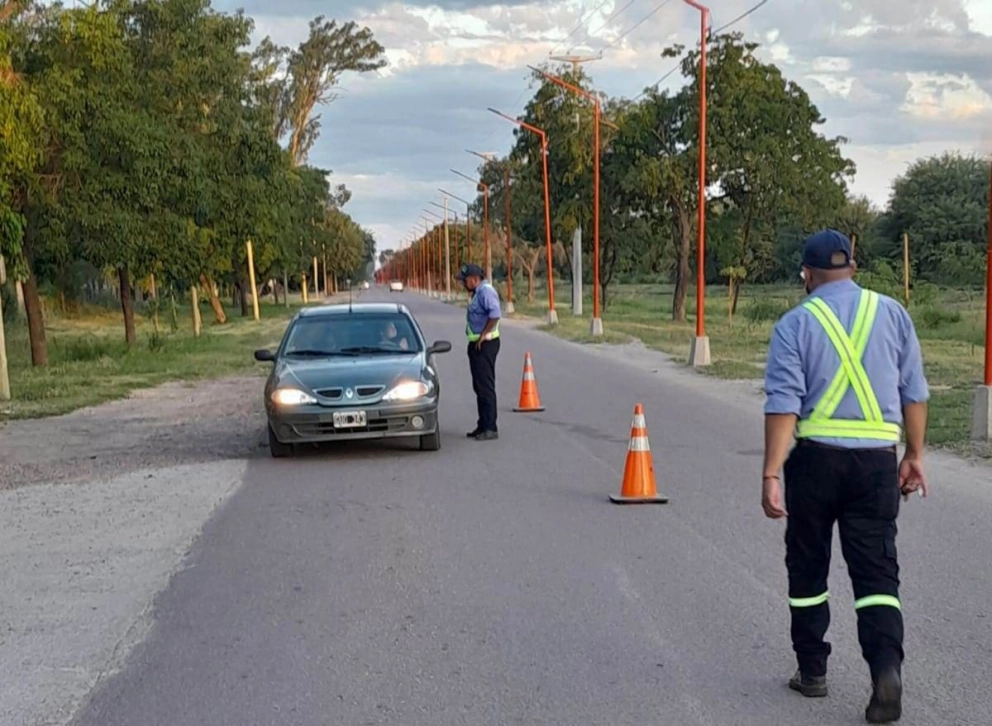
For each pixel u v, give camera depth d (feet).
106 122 76.79
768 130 143.13
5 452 44.19
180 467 39.19
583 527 28.25
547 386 65.00
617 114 158.20
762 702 16.65
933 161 244.63
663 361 84.58
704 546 26.12
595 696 16.96
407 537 27.50
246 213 107.04
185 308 227.81
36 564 25.71
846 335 15.66
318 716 16.43
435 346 44.19
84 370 82.79
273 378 40.42
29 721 16.49
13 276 66.69
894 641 15.56
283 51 178.09
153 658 19.16
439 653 19.02
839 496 15.76
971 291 185.68
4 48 59.57
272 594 22.89
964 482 33.91
